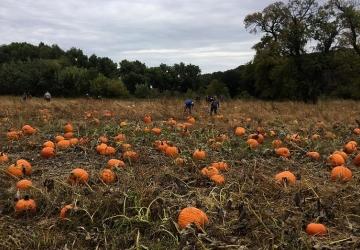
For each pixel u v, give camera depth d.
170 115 13.69
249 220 3.48
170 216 3.50
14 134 7.80
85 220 3.62
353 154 6.59
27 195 3.92
